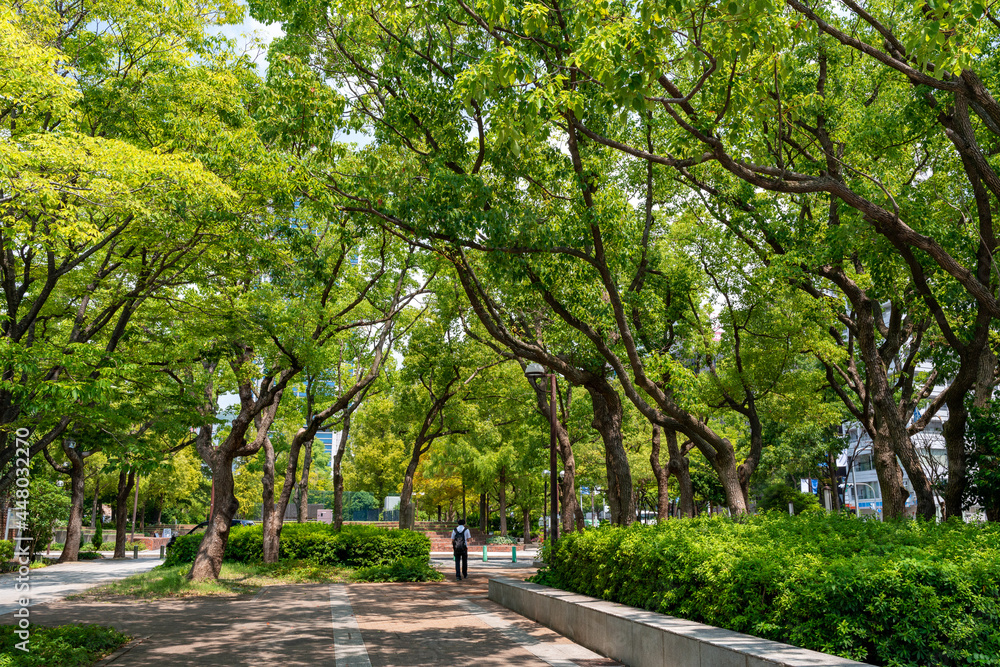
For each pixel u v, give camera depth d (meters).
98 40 12.55
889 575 6.33
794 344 19.05
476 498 56.84
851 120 14.02
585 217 12.58
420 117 13.56
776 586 7.33
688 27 9.65
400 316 25.94
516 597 14.66
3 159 8.87
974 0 8.12
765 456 42.88
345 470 66.81
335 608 15.15
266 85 13.49
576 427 33.31
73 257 12.16
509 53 8.58
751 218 16.95
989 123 11.90
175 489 53.66
